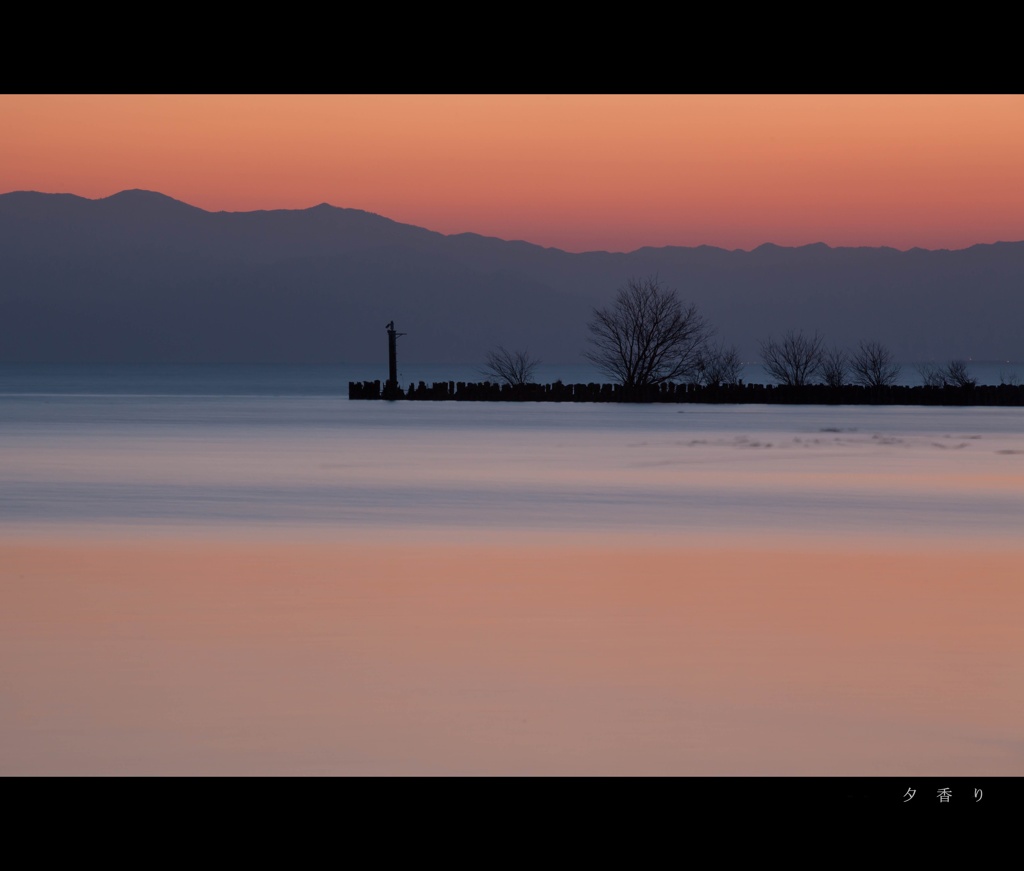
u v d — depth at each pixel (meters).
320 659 26.69
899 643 28.06
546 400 156.88
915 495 55.72
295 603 32.28
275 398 177.25
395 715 23.00
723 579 35.75
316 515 49.03
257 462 71.50
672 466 69.12
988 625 29.86
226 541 42.50
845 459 73.31
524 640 28.34
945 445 83.81
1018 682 25.02
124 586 34.53
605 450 80.00
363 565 37.91
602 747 21.48
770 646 27.81
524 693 24.31
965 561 38.81
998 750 21.36
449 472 65.75
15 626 29.62
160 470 66.88
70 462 71.50
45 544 41.88
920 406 143.38
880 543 42.28
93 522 47.19
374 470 66.88
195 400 168.25
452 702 23.72
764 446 83.12
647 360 161.50
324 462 71.56
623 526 46.22
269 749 21.33
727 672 25.72
